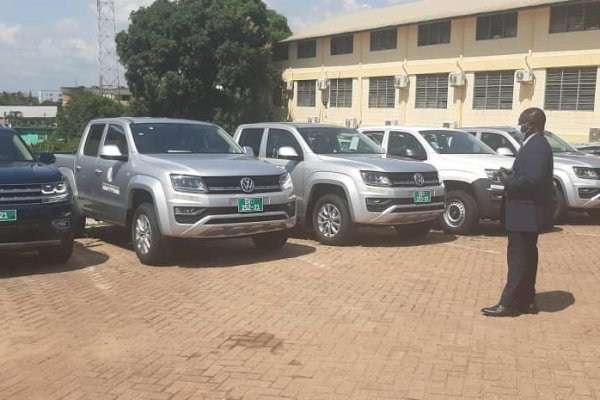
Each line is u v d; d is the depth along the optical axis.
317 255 8.69
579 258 8.66
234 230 7.79
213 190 7.66
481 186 10.34
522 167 5.60
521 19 28.83
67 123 56.31
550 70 27.92
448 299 6.43
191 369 4.62
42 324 5.68
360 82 37.94
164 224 7.65
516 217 5.71
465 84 31.53
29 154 8.61
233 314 5.93
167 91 39.41
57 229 7.54
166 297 6.54
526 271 5.81
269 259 8.42
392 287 6.90
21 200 7.27
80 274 7.61
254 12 43.09
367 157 9.84
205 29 39.72
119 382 4.41
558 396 4.12
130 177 8.37
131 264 8.18
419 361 4.73
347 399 4.09
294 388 4.27
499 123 30.19
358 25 38.03
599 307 6.16
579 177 11.83
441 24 32.69
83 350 5.03
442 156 11.00
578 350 4.95
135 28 40.25
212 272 7.65
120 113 56.94
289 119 43.94
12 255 8.74
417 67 34.12
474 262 8.28
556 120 27.77
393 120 35.81
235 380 4.41
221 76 40.12
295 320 5.73
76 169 10.10
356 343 5.12
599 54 26.02
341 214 9.24
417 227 10.06
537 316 5.86
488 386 4.27
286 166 10.05
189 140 9.16
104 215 9.27
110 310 6.09
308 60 42.19
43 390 4.29
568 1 26.00
